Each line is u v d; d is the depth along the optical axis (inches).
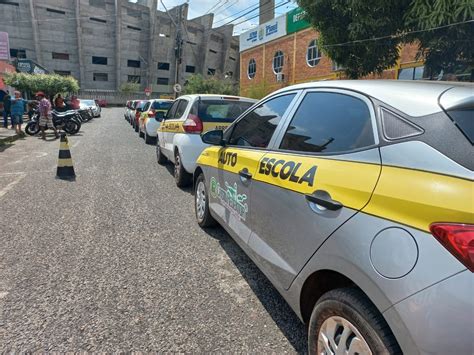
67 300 120.1
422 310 56.1
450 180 59.5
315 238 82.0
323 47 284.5
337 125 90.7
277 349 100.2
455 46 210.1
